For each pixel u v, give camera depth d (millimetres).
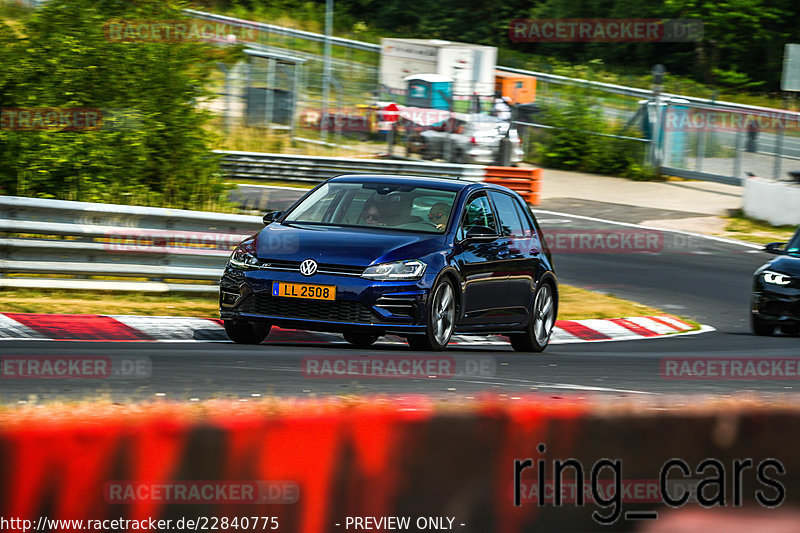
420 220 33594
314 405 20266
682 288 61188
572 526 13367
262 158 88625
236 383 23453
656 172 110125
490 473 15586
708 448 17203
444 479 15273
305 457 16109
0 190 50125
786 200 86188
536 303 37875
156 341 32156
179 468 15273
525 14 193250
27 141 50000
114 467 15234
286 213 34562
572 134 115375
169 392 21609
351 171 90062
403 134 104062
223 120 103750
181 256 42469
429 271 31453
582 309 51000
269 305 31219
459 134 100062
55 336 31719
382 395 22516
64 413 18391
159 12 55000
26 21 53156
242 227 44062
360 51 165875
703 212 92875
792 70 88375
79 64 52281
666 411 20844
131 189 52469
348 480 15008
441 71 120312
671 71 178375
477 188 35781
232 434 17375
